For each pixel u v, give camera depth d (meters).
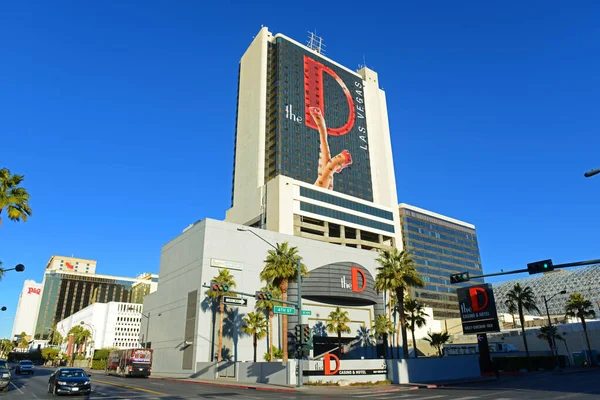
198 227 63.66
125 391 27.55
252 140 129.25
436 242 163.00
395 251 51.59
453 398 22.34
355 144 142.25
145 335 73.19
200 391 28.56
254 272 64.38
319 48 154.25
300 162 124.88
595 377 40.25
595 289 125.38
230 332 59.12
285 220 105.44
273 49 141.00
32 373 55.94
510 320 121.38
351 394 26.88
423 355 92.94
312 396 25.17
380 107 159.12
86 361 129.62
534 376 45.75
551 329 73.38
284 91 131.62
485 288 47.94
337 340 68.44
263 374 38.16
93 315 142.50
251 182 123.00
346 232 122.44
